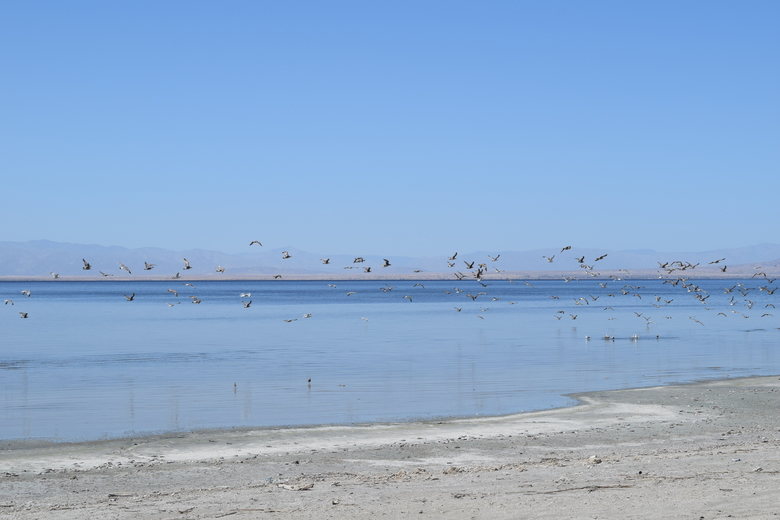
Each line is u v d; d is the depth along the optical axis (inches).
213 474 986.7
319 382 1900.8
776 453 995.3
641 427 1309.1
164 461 1068.5
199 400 1626.5
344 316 4948.3
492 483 843.4
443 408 1517.0
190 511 730.2
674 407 1509.6
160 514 719.7
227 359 2442.2
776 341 3056.1
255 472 995.9
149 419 1403.8
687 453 1029.8
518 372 2096.5
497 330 3690.9
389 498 773.3
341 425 1333.7
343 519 677.9
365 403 1581.0
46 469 1019.9
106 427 1325.0
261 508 737.0
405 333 3521.2
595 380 1930.4
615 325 4015.8
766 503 682.8
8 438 1229.1
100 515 721.0
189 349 2785.4
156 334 3486.7
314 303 7106.3
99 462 1062.4
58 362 2369.6
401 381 1916.8
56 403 1590.8
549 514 669.9
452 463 1045.8
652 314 5000.0
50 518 713.0
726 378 1963.6
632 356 2512.3
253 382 1903.3
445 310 5664.4
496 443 1181.1
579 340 3127.5
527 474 898.1
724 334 3422.7
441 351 2689.5
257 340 3161.9
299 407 1531.7
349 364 2294.5
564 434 1250.6
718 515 647.1
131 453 1120.2
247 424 1352.1
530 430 1286.9
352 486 854.5
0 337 3319.4
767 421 1362.0
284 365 2268.7
